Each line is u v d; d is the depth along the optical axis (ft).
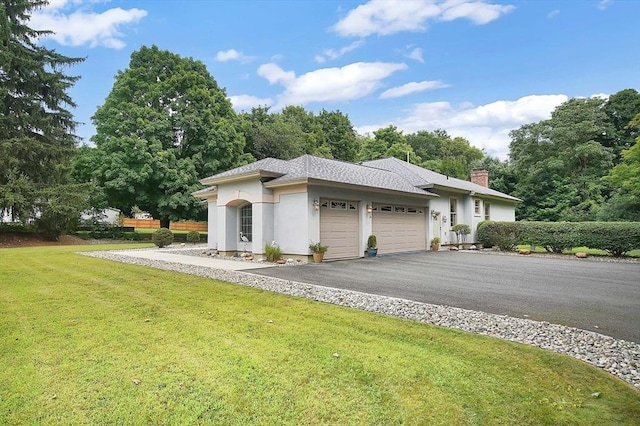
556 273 34.60
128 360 13.30
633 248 49.14
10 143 66.49
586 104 103.60
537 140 108.37
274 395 10.94
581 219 87.20
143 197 81.87
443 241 64.28
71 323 17.62
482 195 71.82
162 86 86.28
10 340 15.28
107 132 83.25
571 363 13.24
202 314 19.25
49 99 79.51
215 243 55.36
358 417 9.95
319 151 143.64
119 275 31.12
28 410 10.08
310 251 41.73
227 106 94.94
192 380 11.79
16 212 68.95
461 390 11.34
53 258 43.73
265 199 44.57
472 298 23.68
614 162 99.71
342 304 21.61
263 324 17.54
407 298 23.59
